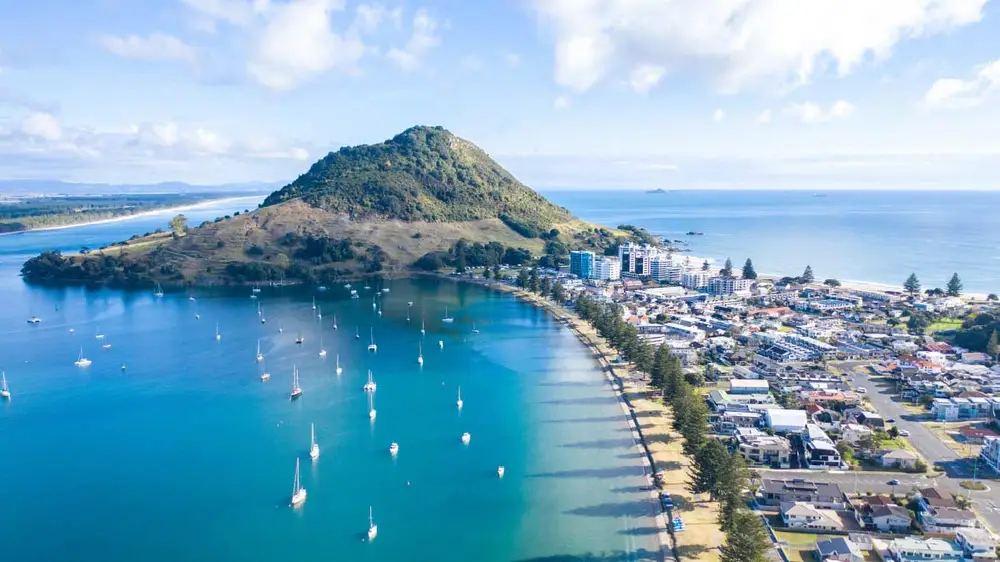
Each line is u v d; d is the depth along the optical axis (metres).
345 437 187.88
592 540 136.50
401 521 144.00
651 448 179.00
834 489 147.00
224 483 160.38
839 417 197.50
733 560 118.44
